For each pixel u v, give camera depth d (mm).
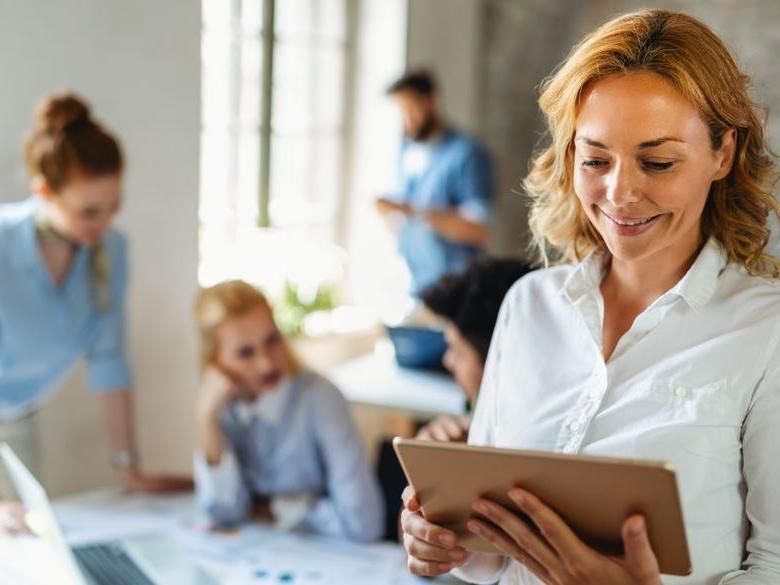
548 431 1274
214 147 3609
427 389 3234
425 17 4441
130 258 2965
